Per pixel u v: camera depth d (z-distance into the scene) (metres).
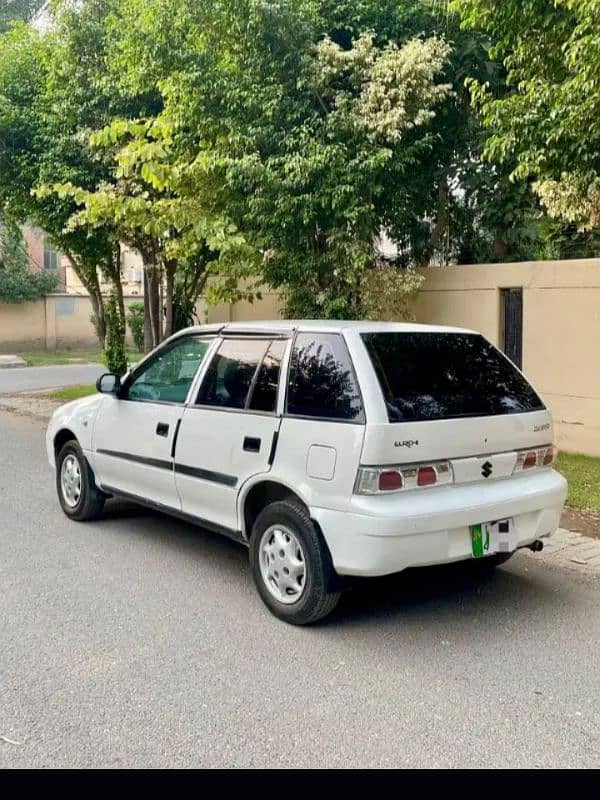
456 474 4.50
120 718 3.52
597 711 3.67
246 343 5.30
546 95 6.82
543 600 5.13
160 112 10.92
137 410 6.04
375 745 3.34
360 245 9.67
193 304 14.66
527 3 6.71
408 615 4.84
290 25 9.35
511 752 3.31
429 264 12.25
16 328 31.03
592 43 5.97
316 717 3.56
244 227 10.11
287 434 4.68
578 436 9.53
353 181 9.12
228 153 9.51
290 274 10.16
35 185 12.18
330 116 9.26
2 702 3.65
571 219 7.76
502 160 7.76
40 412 14.55
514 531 4.74
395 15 10.41
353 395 4.42
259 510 5.09
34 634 4.44
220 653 4.23
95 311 16.02
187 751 3.28
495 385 4.97
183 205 9.77
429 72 9.34
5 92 12.75
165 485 5.72
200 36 9.70
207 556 5.92
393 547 4.20
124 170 9.95
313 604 4.50
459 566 5.57
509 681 3.96
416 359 4.73
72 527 6.70
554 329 9.65
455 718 3.58
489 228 12.28
